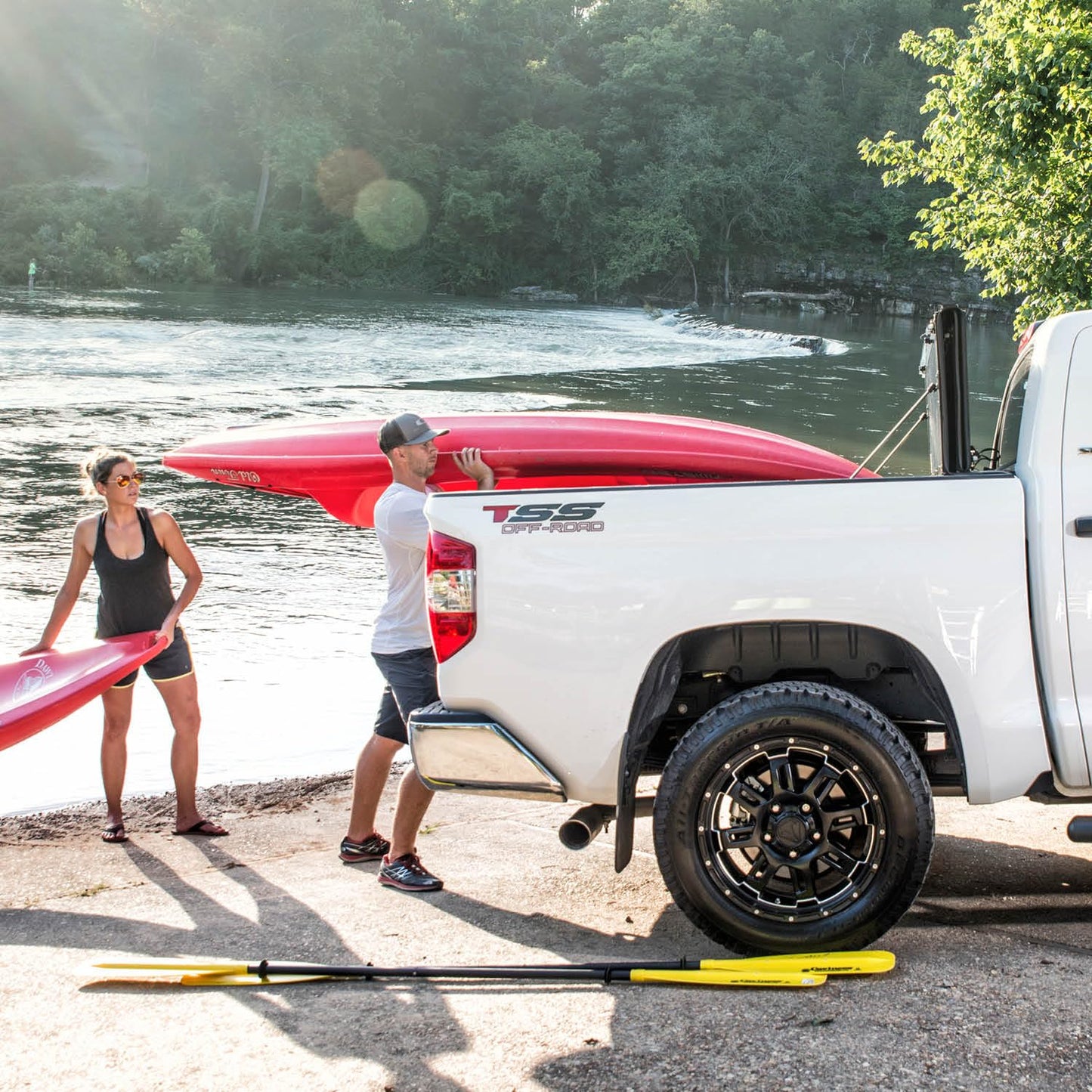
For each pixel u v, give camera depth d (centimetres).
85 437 1717
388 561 459
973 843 480
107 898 441
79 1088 282
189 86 8681
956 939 369
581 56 9756
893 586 353
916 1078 277
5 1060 298
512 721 364
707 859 351
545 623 360
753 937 349
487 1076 284
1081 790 361
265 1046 303
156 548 525
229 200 7906
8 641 800
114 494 517
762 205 8606
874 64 9912
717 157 8625
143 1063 295
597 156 8588
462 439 616
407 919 409
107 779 519
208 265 7569
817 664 376
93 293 5953
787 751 350
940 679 356
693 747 348
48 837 528
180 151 8625
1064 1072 277
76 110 9050
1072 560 356
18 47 8338
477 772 365
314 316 5156
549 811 555
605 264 8638
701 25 9094
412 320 5322
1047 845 475
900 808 342
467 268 8375
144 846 511
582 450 620
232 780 609
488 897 433
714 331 5184
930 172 1387
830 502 358
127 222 7431
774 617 354
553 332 5028
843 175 9069
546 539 361
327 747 658
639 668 358
